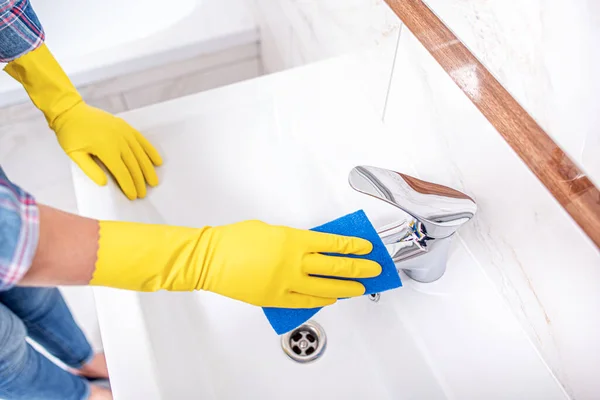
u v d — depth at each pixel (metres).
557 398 0.51
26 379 0.78
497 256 0.56
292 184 0.78
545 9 0.37
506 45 0.43
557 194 0.42
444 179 0.61
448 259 0.61
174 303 0.65
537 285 0.50
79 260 0.49
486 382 0.53
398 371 0.60
